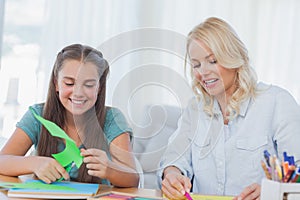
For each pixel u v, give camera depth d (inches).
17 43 105.6
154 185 50.6
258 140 55.7
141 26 113.0
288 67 120.1
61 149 55.8
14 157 51.4
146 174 50.1
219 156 56.0
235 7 117.8
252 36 118.6
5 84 103.0
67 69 46.8
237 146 56.0
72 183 48.1
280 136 54.6
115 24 111.3
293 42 120.0
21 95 103.6
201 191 56.4
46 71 105.7
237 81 56.3
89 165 46.2
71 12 108.0
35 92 104.5
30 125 57.8
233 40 53.8
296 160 52.2
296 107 55.8
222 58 52.9
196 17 115.8
